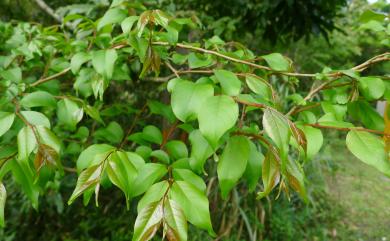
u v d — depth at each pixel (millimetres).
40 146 308
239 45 529
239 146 301
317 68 2383
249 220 1344
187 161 347
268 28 1361
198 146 324
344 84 400
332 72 399
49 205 1202
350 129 312
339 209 1705
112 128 515
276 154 292
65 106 415
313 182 1713
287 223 1356
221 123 263
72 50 574
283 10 1238
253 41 1647
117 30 803
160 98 1053
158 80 643
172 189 265
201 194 263
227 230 1243
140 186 299
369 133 304
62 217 1330
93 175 273
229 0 1227
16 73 452
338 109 397
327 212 1647
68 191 1278
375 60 392
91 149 317
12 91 409
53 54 600
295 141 301
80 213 1348
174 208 249
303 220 1473
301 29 1314
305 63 2297
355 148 293
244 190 1407
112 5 434
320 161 1802
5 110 400
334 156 2463
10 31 637
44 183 356
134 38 386
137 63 571
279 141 258
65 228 1321
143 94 1070
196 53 487
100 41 502
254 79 381
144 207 250
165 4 971
